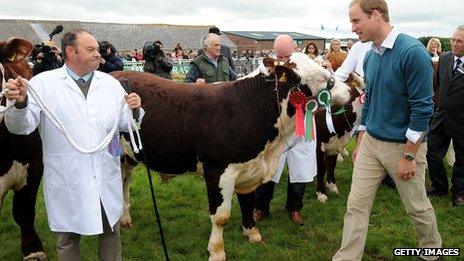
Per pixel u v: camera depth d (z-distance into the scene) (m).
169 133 4.69
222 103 4.58
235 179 4.64
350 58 6.61
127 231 5.57
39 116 3.25
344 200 6.63
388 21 3.86
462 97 6.20
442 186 6.76
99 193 3.33
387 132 3.97
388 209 6.27
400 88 3.85
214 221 4.67
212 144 4.51
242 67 19.75
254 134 4.53
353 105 6.37
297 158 5.49
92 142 3.29
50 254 4.95
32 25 58.16
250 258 4.87
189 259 4.88
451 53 6.37
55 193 3.32
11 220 5.91
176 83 4.96
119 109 3.40
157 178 7.54
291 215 5.82
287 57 5.09
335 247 5.11
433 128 6.61
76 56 3.26
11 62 3.86
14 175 4.39
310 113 4.55
